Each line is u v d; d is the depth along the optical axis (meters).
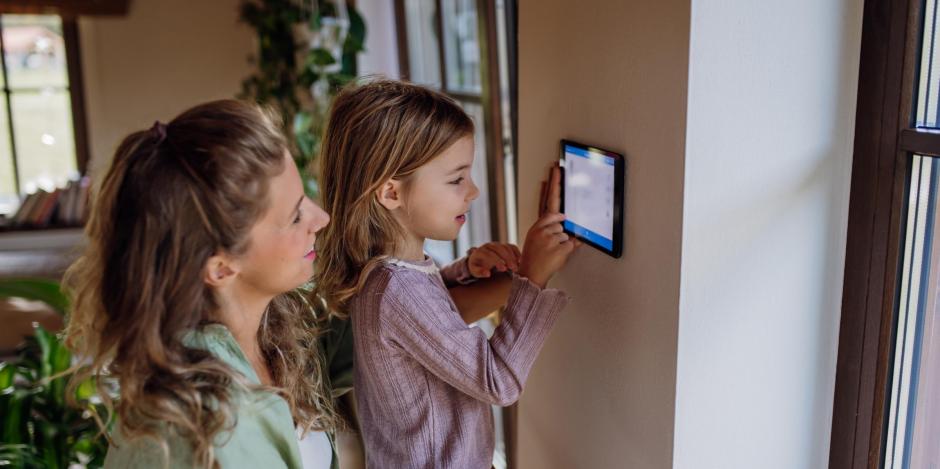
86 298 0.85
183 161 0.80
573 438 1.30
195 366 0.82
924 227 0.92
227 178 0.81
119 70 5.09
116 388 0.95
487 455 1.17
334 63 3.42
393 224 1.09
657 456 1.03
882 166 0.92
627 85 1.01
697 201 0.92
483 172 2.35
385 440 1.14
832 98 0.94
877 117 0.92
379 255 1.09
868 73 0.93
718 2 0.87
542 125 1.29
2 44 4.87
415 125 1.04
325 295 1.16
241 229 0.83
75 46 4.97
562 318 1.30
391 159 1.05
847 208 0.98
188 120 0.83
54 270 3.68
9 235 4.15
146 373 0.81
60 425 1.69
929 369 0.94
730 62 0.89
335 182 1.12
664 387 0.99
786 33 0.91
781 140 0.94
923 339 0.94
